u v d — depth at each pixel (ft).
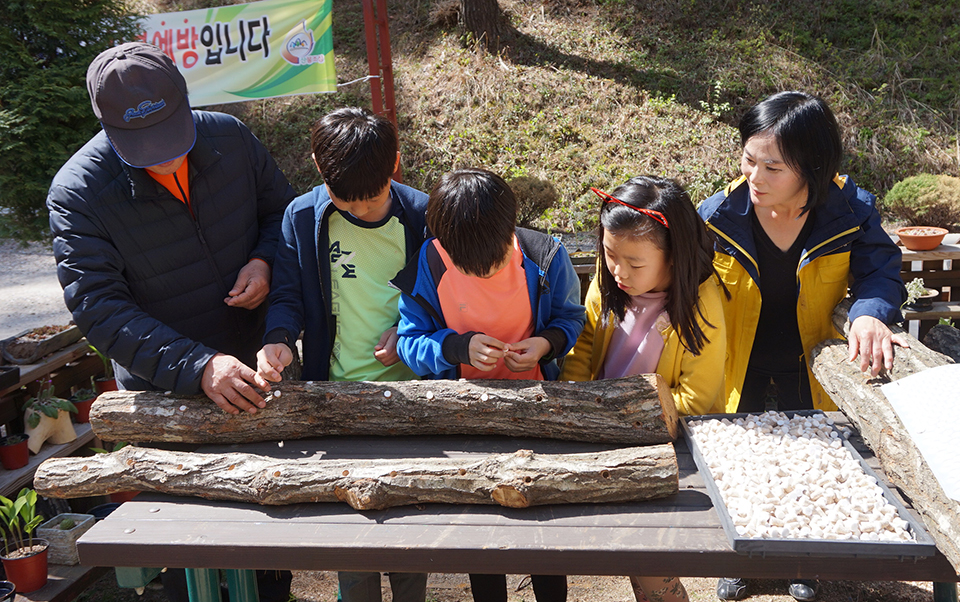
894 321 6.29
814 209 6.85
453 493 5.10
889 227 27.22
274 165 7.96
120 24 19.88
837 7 38.86
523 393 5.83
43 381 11.19
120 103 5.95
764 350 7.59
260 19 20.81
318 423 6.14
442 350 5.97
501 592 6.75
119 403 6.30
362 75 38.55
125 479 5.63
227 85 21.27
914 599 8.32
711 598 8.70
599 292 6.66
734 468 5.29
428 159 34.81
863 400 5.48
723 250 7.14
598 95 35.63
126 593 9.47
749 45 36.99
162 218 6.79
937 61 35.73
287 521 5.11
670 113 34.53
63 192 6.41
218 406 6.15
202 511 5.34
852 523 4.55
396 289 6.79
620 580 9.09
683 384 6.41
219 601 5.87
